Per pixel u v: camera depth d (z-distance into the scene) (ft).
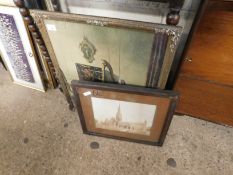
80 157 3.53
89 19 2.60
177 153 3.55
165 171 3.36
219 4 2.11
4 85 4.69
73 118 4.06
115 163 3.46
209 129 3.84
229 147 3.61
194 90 3.18
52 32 2.92
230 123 3.46
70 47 3.06
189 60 2.78
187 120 3.97
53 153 3.59
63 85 3.79
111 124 3.56
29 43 3.67
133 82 3.24
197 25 2.34
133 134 3.61
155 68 2.91
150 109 3.14
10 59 4.20
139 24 2.46
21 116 4.12
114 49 2.87
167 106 3.02
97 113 3.45
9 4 3.28
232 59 2.56
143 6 3.13
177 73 2.99
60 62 3.37
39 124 3.99
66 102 4.33
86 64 3.25
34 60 3.92
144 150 3.60
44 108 4.24
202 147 3.61
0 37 3.84
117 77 3.26
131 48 2.77
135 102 3.11
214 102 3.24
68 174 3.35
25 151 3.63
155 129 3.42
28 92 4.53
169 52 2.65
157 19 3.25
